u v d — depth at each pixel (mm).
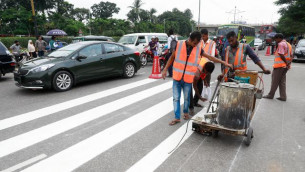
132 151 3336
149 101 5766
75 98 5965
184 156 3217
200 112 4980
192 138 3760
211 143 3602
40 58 7043
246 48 4102
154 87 7242
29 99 5855
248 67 11898
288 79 9016
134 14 58344
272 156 3246
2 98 5941
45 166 2959
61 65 6543
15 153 3258
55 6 65438
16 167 2932
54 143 3551
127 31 49906
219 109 3420
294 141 3711
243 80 3781
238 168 2951
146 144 3547
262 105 5609
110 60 7848
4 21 43969
